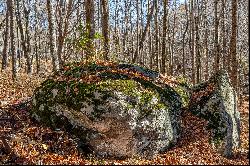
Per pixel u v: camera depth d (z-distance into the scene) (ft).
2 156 30.27
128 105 34.04
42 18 147.64
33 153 31.24
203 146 36.70
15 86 59.88
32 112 38.29
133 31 167.22
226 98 42.39
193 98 43.27
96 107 33.91
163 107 36.14
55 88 37.09
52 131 34.42
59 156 31.37
